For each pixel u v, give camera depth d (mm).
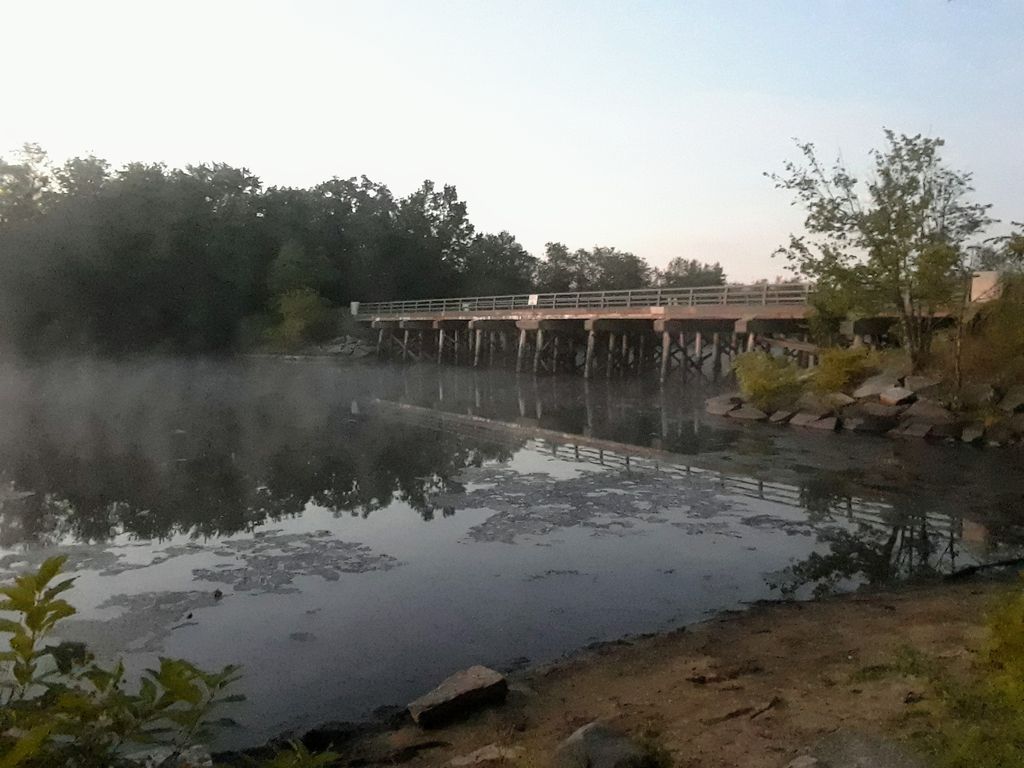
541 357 40625
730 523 11172
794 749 4066
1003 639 4555
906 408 18594
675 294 32844
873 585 8211
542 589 8562
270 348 53875
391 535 10938
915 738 3926
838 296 20828
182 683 2377
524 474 15164
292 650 7016
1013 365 17641
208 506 12859
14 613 7684
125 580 9062
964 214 19594
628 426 21453
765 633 6559
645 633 7094
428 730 5070
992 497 12086
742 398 23531
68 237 49781
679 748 4242
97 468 16172
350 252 67875
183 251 55562
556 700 5395
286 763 2367
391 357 51312
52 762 2170
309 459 17203
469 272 76312
